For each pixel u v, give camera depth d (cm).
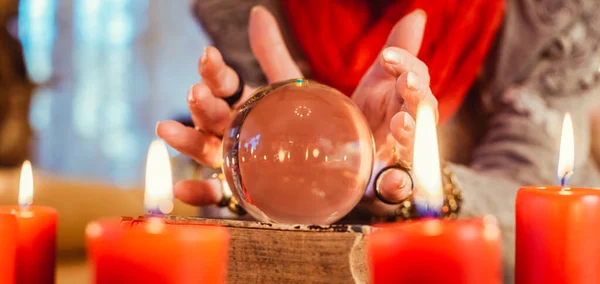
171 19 421
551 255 56
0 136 227
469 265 44
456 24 110
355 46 114
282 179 58
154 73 424
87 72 430
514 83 111
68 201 128
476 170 104
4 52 230
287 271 58
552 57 110
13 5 231
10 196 122
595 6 109
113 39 427
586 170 119
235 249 60
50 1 427
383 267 45
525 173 101
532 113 106
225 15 114
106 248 44
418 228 45
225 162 61
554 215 55
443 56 110
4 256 52
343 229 57
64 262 125
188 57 421
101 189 136
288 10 119
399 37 66
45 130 426
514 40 110
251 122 60
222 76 67
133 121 429
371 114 67
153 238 44
